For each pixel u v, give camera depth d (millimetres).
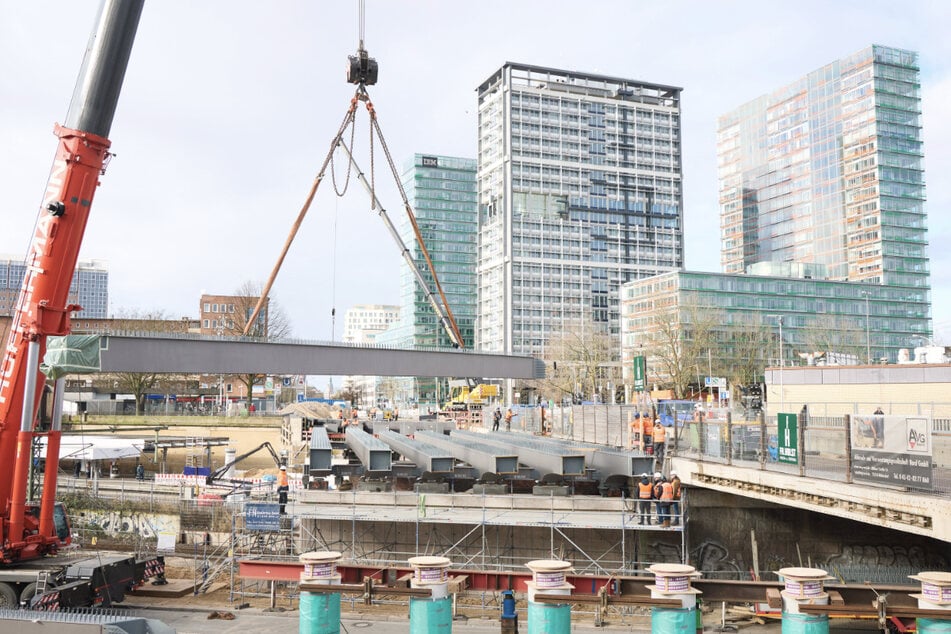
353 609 27984
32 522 22844
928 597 14672
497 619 26797
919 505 20578
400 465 40188
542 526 30516
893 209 190750
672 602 15172
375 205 61750
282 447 69875
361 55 42312
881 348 172250
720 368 111500
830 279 186625
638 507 31516
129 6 21688
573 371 109875
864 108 194625
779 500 27141
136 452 51406
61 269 21594
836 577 30672
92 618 14234
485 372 56250
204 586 31234
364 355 51094
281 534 35500
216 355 44781
